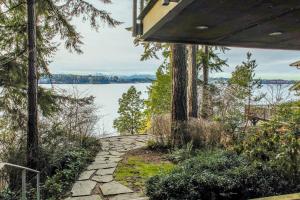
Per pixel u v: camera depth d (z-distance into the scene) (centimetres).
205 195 439
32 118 616
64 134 756
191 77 1082
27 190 514
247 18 255
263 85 810
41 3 680
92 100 859
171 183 454
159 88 1419
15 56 681
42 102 738
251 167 470
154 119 882
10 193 469
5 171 472
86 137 860
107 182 568
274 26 286
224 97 888
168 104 1359
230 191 434
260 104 818
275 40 356
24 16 716
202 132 787
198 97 1095
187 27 284
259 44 384
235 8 225
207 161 524
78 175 610
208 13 236
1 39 688
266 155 482
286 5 219
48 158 622
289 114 536
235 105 834
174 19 253
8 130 712
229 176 455
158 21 259
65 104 803
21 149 626
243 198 433
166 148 823
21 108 735
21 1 686
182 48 832
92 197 494
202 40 355
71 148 719
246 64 788
